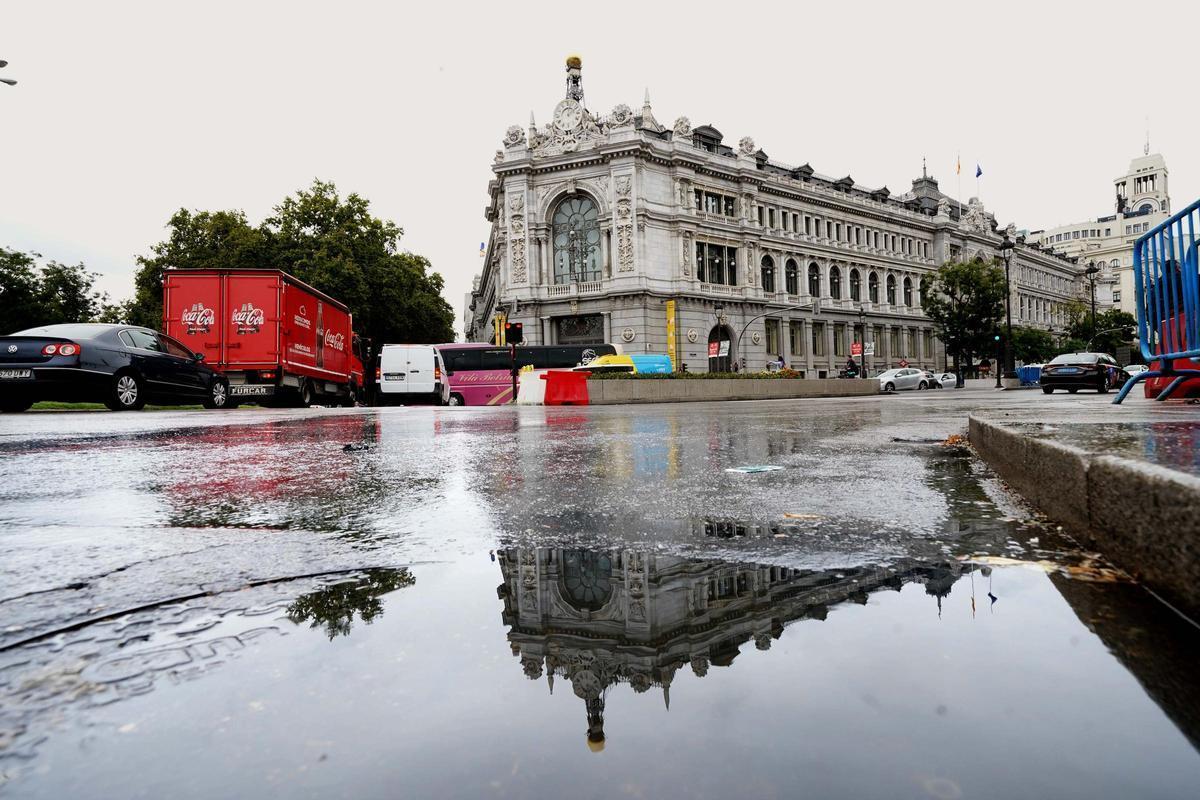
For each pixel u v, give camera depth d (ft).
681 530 7.25
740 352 156.04
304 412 40.68
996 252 237.86
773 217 169.89
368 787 2.50
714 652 3.87
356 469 12.90
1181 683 3.31
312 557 6.25
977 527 7.11
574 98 148.97
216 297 50.11
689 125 148.77
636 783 2.49
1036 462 8.18
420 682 3.50
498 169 144.25
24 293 143.95
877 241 198.29
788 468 12.21
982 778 2.49
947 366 218.18
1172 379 24.00
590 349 107.76
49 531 7.41
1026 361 202.80
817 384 109.70
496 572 5.74
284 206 133.28
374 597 5.03
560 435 20.81
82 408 44.88
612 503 8.93
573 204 144.77
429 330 156.04
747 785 2.45
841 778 2.50
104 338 34.09
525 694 3.33
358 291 128.77
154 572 5.74
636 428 23.72
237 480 11.46
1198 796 2.35
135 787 2.54
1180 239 18.78
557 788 2.46
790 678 3.47
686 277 145.59
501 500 9.28
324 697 3.33
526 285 142.82
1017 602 4.64
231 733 2.97
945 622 4.27
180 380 39.09
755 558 6.05
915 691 3.28
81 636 4.22
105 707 3.23
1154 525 4.74
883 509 8.21
